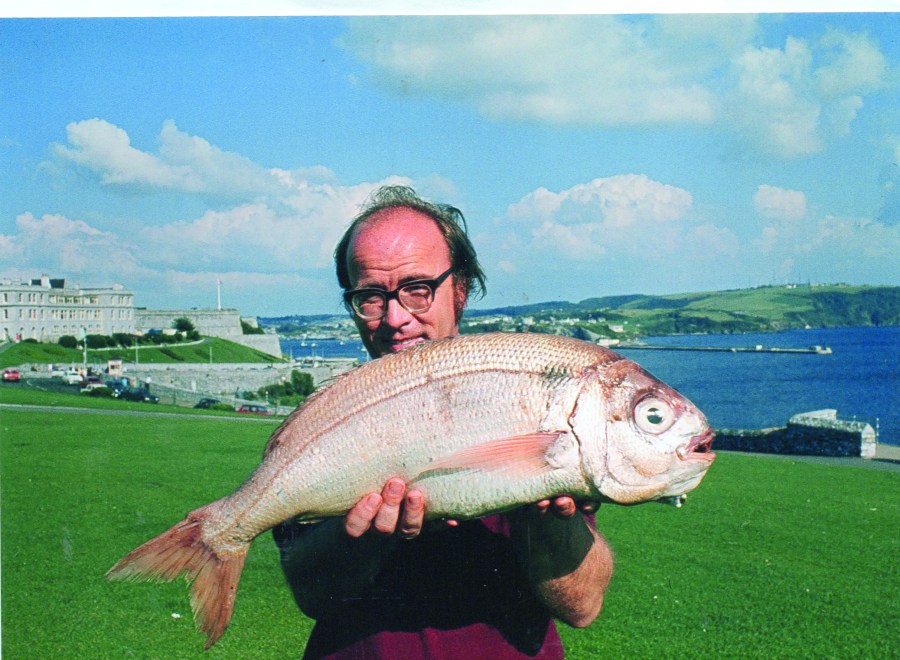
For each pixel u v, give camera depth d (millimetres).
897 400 54938
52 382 52219
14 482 14359
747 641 6508
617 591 8008
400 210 2383
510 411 2074
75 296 78688
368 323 2348
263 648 6312
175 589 7996
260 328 99812
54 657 6117
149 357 75312
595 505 2107
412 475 2086
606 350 2188
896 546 10070
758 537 10492
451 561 2104
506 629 2078
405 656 2021
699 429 2119
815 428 22406
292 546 2219
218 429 23703
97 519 11281
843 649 6422
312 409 2242
